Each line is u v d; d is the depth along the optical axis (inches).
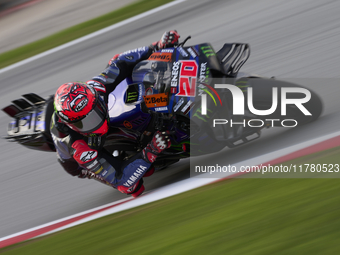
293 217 363.3
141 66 516.4
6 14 2087.8
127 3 1533.0
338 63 689.0
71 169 563.8
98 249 434.0
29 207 673.6
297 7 932.0
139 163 502.0
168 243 398.0
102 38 1224.8
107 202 603.5
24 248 515.5
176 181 560.4
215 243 371.6
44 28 1632.6
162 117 472.7
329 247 315.9
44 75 1137.4
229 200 424.8
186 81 451.5
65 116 444.1
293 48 788.0
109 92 519.2
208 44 476.1
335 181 390.6
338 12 845.8
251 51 835.4
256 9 1004.6
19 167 794.2
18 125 591.8
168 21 1151.0
